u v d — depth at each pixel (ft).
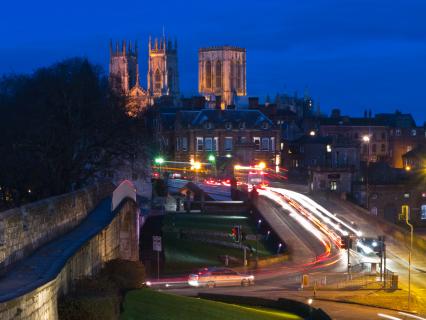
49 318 103.91
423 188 614.34
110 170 368.89
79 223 201.57
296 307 240.94
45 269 119.75
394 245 430.61
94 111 336.70
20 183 316.40
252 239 416.87
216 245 385.70
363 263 355.15
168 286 284.20
